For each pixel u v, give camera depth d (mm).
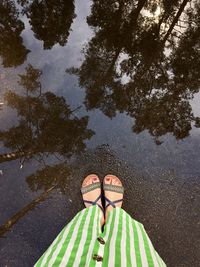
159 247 2449
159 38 3811
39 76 3215
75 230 1806
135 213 2562
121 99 3211
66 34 3641
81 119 2996
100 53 3543
